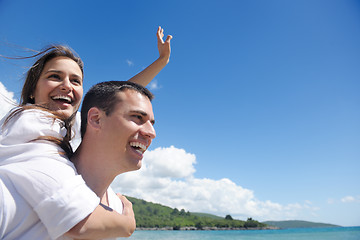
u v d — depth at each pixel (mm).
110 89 1356
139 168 1357
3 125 1410
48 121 1461
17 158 1175
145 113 1342
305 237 64000
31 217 1008
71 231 1045
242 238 62406
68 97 2027
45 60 2021
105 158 1315
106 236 1165
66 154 1407
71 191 1046
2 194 972
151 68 2926
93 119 1351
